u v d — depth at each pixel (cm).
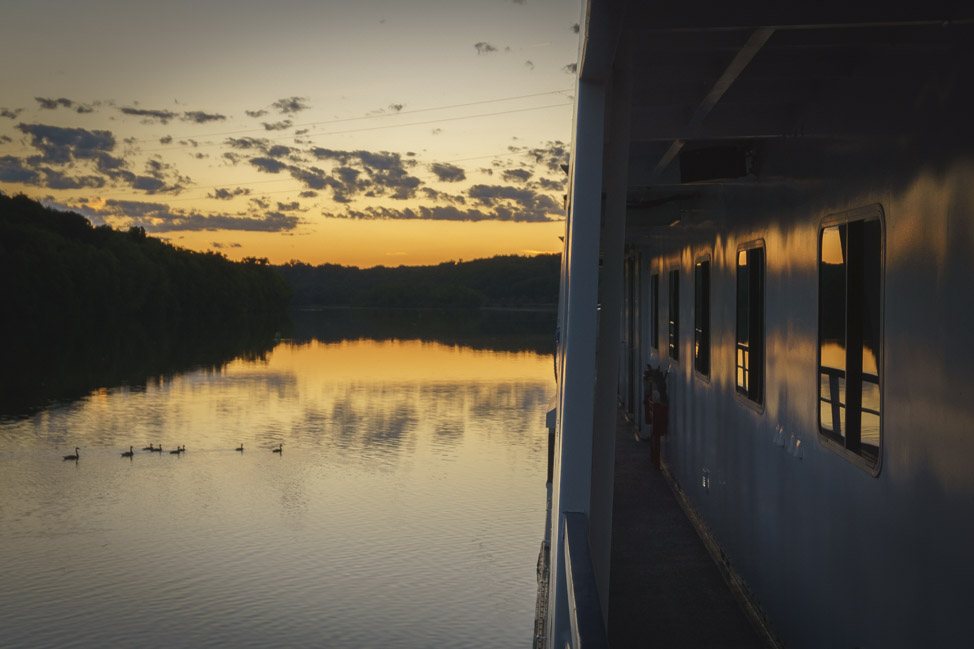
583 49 319
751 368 674
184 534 3019
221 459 4100
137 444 4388
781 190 574
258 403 5712
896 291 364
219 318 15450
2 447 4259
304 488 3581
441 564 2659
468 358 8762
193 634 2217
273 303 18650
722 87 435
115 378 6731
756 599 659
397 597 2419
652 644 625
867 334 413
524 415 5209
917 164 340
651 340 1476
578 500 331
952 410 310
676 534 930
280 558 2761
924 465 335
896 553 367
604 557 378
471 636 2177
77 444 4369
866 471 407
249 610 2370
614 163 363
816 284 494
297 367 7769
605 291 370
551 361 8456
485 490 3488
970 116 292
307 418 5159
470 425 4888
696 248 962
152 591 2497
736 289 739
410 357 8838
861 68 408
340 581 2548
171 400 5775
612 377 374
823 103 471
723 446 798
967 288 297
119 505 3366
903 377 357
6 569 2681
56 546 2892
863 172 405
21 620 2311
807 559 518
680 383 1096
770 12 317
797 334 539
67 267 10769
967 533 297
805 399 521
